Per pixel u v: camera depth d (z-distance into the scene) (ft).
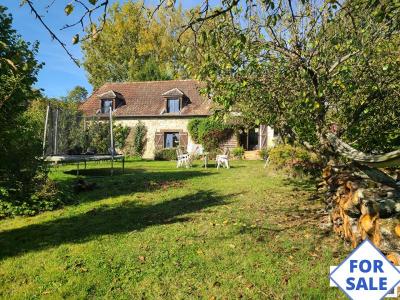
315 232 19.80
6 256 18.72
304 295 13.10
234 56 16.02
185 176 46.88
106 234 21.65
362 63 17.21
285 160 43.68
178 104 92.79
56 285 14.98
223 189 35.50
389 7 12.65
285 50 18.38
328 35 17.99
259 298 13.08
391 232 12.99
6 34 25.25
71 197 32.40
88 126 58.59
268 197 30.30
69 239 21.04
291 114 19.98
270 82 19.26
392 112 21.62
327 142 22.09
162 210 27.45
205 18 10.14
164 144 93.20
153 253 17.95
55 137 43.34
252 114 22.34
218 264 16.19
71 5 8.66
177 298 13.46
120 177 46.93
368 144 24.08
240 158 80.48
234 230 20.94
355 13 15.07
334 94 19.57
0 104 23.36
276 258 16.46
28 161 28.71
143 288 14.38
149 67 119.34
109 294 14.05
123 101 99.40
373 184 17.26
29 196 29.35
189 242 19.26
